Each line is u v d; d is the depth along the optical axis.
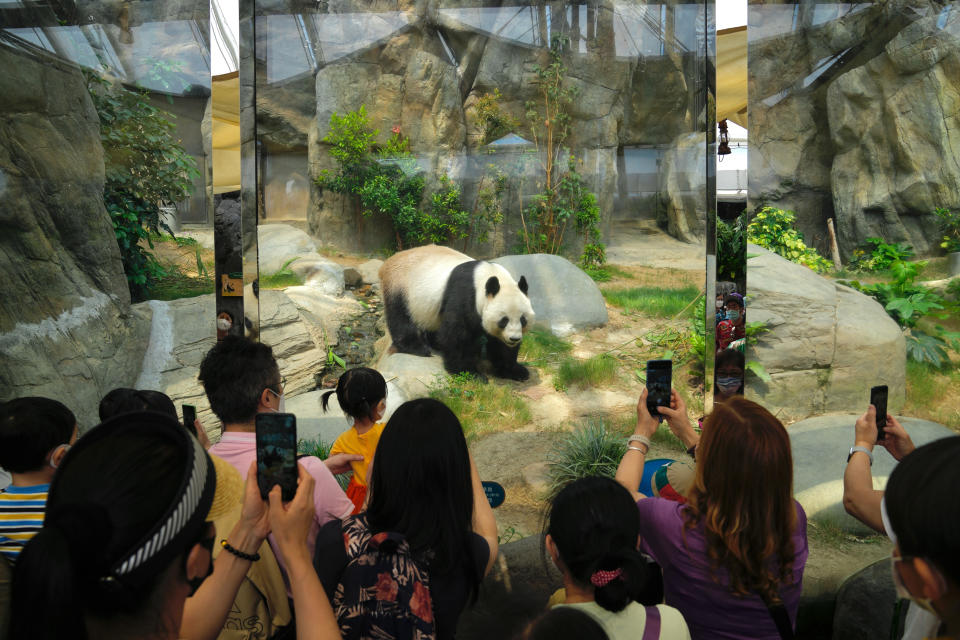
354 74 3.57
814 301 3.27
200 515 1.05
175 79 3.47
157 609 1.01
